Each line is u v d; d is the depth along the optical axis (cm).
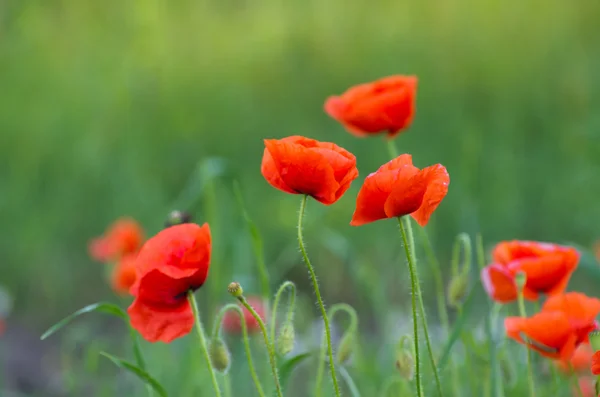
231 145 1142
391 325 542
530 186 980
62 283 938
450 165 973
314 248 854
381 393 423
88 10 1384
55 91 1180
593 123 884
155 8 1329
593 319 324
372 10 1435
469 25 1357
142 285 275
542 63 1248
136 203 987
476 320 598
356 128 421
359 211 271
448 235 884
